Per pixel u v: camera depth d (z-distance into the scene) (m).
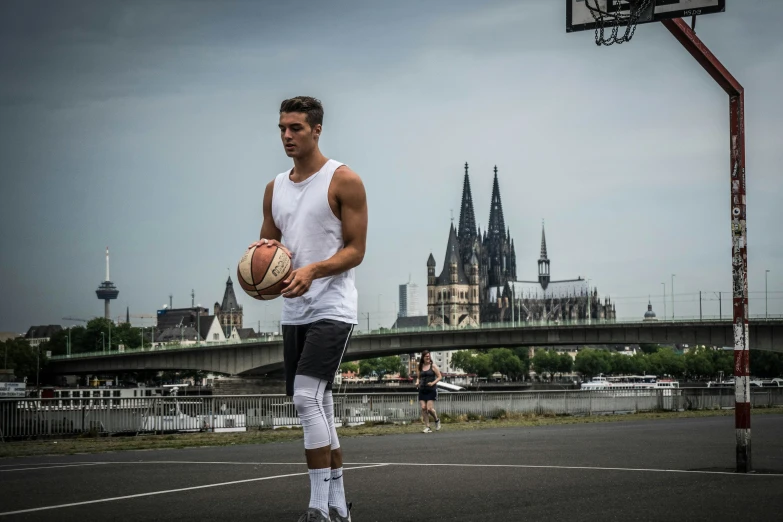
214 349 124.00
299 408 5.95
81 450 17.42
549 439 18.48
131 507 7.60
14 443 20.61
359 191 6.12
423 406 24.72
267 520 6.85
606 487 8.93
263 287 5.77
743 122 11.20
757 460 12.50
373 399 30.64
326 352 5.96
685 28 11.09
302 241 6.18
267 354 118.38
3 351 192.50
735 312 10.95
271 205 6.44
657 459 12.73
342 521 6.17
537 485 9.12
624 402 40.62
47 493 8.70
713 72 11.10
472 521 6.75
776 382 165.12
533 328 104.19
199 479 9.96
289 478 9.93
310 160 6.25
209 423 26.42
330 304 6.04
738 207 11.13
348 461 12.73
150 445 19.03
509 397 35.22
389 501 7.94
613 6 11.25
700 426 25.03
